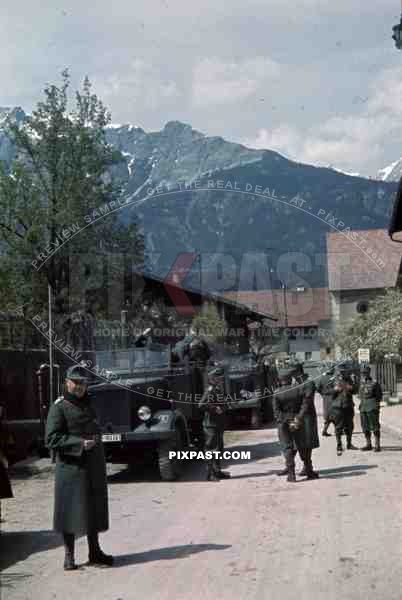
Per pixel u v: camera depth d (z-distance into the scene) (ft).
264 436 67.72
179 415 46.50
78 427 26.73
